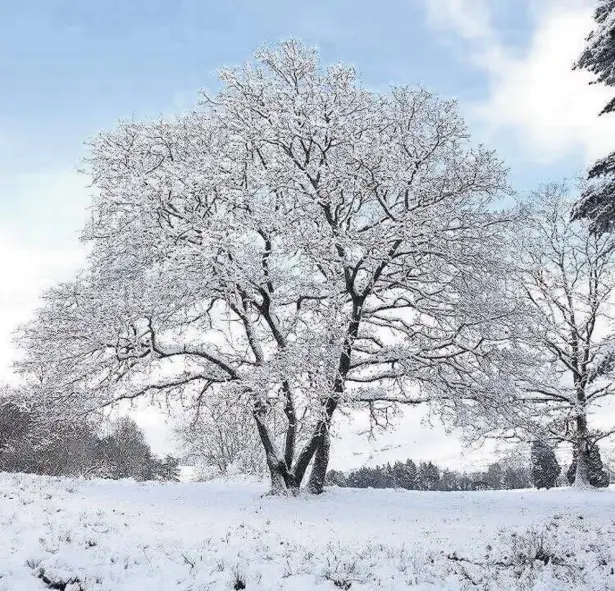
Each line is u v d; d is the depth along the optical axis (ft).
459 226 63.62
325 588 26.71
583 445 86.74
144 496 56.80
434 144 63.10
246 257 59.31
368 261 60.75
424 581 28.30
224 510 51.31
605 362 43.68
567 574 29.60
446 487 236.02
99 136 68.80
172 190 60.29
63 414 61.52
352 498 63.21
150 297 56.29
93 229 67.72
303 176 61.21
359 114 64.59
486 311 62.28
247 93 65.72
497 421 63.93
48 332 60.39
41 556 27.17
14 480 54.29
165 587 25.41
